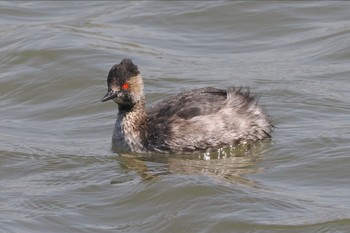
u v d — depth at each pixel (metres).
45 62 22.39
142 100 17.91
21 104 20.94
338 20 24.22
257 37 23.86
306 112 19.25
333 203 15.36
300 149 17.50
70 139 18.78
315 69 21.72
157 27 24.59
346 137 17.84
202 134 17.56
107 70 21.88
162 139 17.67
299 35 23.67
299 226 14.58
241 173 16.72
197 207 15.35
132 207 15.60
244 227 14.68
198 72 21.84
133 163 17.41
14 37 23.91
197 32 24.27
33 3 26.48
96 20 25.14
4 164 17.55
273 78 21.27
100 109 20.33
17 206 15.73
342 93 20.25
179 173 16.73
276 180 16.41
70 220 15.19
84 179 16.78
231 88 18.69
